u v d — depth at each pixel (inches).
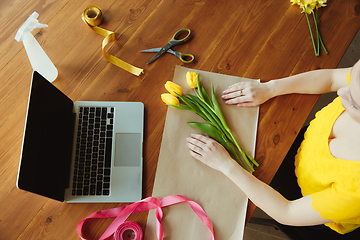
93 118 33.8
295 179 42.1
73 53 36.8
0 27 37.2
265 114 35.1
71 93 35.4
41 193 27.3
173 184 32.5
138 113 34.3
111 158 32.7
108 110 34.2
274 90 34.6
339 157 28.3
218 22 38.4
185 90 35.7
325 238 37.8
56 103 31.3
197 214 31.2
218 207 31.9
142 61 36.8
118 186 31.9
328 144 30.2
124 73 36.3
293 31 38.2
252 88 34.4
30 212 31.5
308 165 32.4
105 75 36.2
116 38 37.5
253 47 37.6
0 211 31.4
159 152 33.5
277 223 44.0
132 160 32.8
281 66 36.9
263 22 38.5
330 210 27.0
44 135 28.9
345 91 22.3
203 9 38.9
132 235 30.3
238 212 31.8
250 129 34.5
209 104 34.6
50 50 36.8
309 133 34.2
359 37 69.4
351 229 32.1
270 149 34.1
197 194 32.3
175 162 33.1
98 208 31.7
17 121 34.2
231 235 31.0
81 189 31.6
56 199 29.6
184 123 34.5
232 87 35.0
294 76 35.1
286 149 34.1
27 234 31.0
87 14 37.8
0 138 33.6
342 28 38.3
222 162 31.9
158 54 36.7
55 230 31.0
